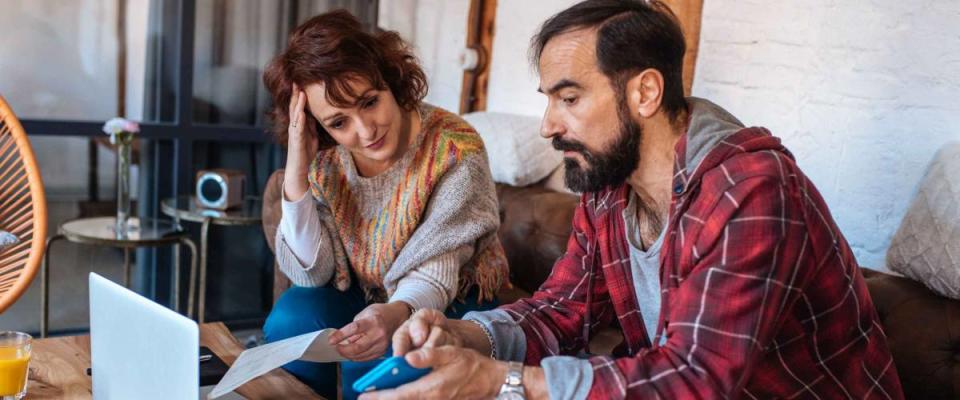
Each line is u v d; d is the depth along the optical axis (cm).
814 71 211
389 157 176
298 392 151
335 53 159
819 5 209
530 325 143
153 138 353
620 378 108
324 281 187
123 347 134
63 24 340
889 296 160
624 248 138
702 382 106
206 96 366
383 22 387
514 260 251
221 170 320
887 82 194
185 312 376
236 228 383
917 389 154
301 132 172
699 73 242
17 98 338
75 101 346
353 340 141
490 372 110
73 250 355
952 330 152
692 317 109
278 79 169
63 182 348
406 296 167
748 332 107
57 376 155
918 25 188
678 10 242
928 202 158
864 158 200
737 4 230
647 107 121
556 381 108
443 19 375
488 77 344
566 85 121
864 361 125
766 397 123
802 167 215
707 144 117
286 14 373
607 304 150
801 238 110
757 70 225
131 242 283
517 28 324
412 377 110
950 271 150
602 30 118
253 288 390
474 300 186
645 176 127
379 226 182
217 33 363
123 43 350
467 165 178
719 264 110
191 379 118
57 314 355
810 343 121
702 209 114
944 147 166
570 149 125
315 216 181
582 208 146
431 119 182
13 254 243
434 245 175
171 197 364
